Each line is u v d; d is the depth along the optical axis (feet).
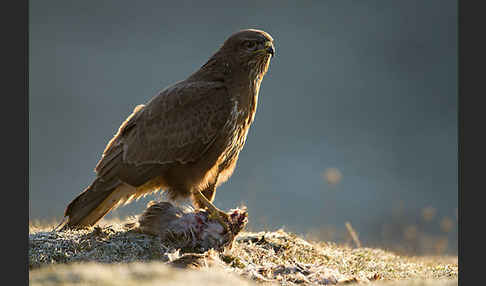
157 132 49.55
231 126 50.85
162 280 31.45
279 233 52.60
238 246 48.32
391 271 48.11
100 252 43.52
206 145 49.93
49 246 43.57
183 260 39.81
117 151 50.01
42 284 31.19
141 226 46.39
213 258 41.29
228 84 51.16
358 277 41.39
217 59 52.16
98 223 54.19
